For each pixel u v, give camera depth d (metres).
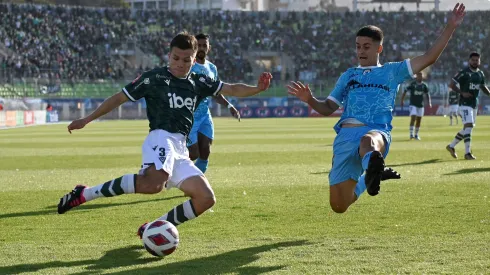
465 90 24.61
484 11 113.62
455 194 15.15
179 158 9.73
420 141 37.25
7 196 16.11
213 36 110.19
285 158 26.81
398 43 111.31
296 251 9.46
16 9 104.75
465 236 10.29
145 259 9.17
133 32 108.50
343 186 10.67
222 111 100.50
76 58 99.00
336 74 103.69
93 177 20.64
